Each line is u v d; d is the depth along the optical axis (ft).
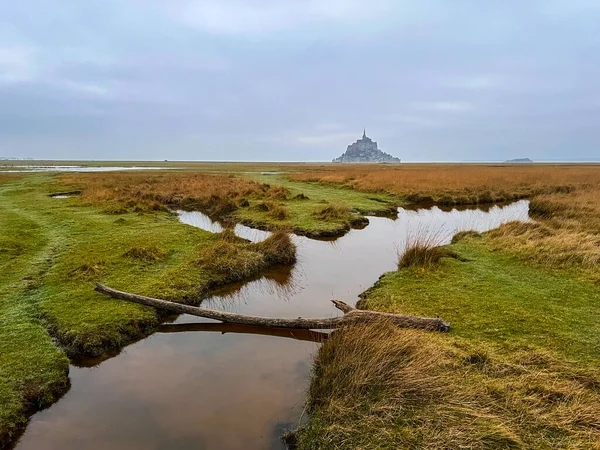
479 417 15.67
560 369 18.88
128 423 17.62
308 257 44.96
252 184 109.70
